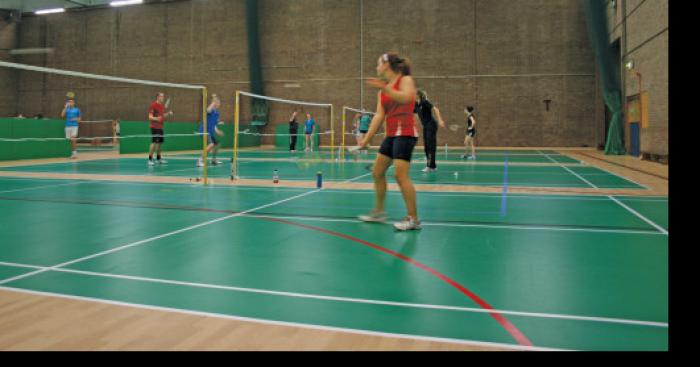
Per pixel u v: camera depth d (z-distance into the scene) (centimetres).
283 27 2569
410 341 209
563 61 2291
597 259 349
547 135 2322
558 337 212
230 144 2305
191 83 2719
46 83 2936
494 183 867
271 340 211
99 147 2461
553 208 593
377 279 302
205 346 205
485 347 202
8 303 257
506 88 2350
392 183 873
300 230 461
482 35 2359
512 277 305
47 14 2914
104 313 243
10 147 1426
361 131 1772
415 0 2412
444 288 283
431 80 2412
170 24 2733
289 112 2597
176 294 272
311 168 1207
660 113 1297
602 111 2133
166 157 1644
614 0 1759
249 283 293
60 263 338
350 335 215
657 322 228
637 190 759
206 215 544
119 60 2819
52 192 741
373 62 2470
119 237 427
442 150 2166
